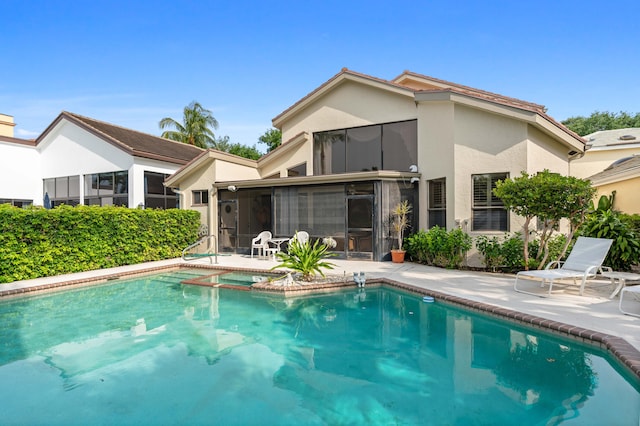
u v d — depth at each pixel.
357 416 3.75
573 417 3.56
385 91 14.32
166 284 10.19
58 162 21.27
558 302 6.73
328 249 13.48
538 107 12.42
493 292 7.69
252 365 5.02
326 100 15.77
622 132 21.14
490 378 4.47
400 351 5.39
